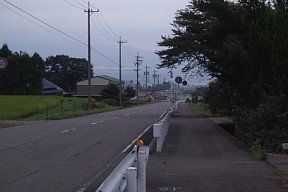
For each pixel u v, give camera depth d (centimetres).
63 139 1770
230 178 925
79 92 11906
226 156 1292
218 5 2002
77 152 1373
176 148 1473
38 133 2045
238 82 2044
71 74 13438
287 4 1543
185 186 846
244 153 1354
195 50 2173
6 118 3434
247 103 1878
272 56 1445
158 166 1103
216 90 3136
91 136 1917
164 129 1702
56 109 4597
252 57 1662
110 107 6462
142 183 535
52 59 13488
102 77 12112
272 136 1301
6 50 8725
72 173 1001
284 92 1406
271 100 1428
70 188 841
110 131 2197
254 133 1409
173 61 2505
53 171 1022
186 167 1085
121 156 1299
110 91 8694
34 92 8638
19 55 8706
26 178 932
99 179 934
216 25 2078
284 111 1391
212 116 3775
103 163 1160
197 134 1972
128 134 2033
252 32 1656
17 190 815
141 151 542
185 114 4328
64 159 1220
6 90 8488
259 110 1433
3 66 2891
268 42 1552
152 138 1848
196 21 2248
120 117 3753
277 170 1005
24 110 4075
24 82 8512
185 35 2227
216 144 1586
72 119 3419
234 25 2019
